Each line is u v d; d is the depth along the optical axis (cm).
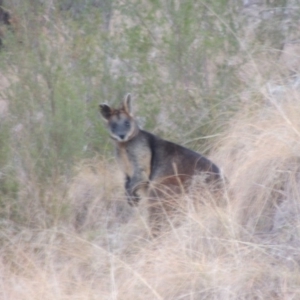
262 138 1688
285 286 1318
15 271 1531
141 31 2027
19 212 1706
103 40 2036
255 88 1930
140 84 2005
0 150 1731
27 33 2009
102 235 1622
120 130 1717
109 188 1844
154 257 1453
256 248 1415
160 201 1669
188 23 1978
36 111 1819
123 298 1341
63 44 2022
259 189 1605
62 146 1761
